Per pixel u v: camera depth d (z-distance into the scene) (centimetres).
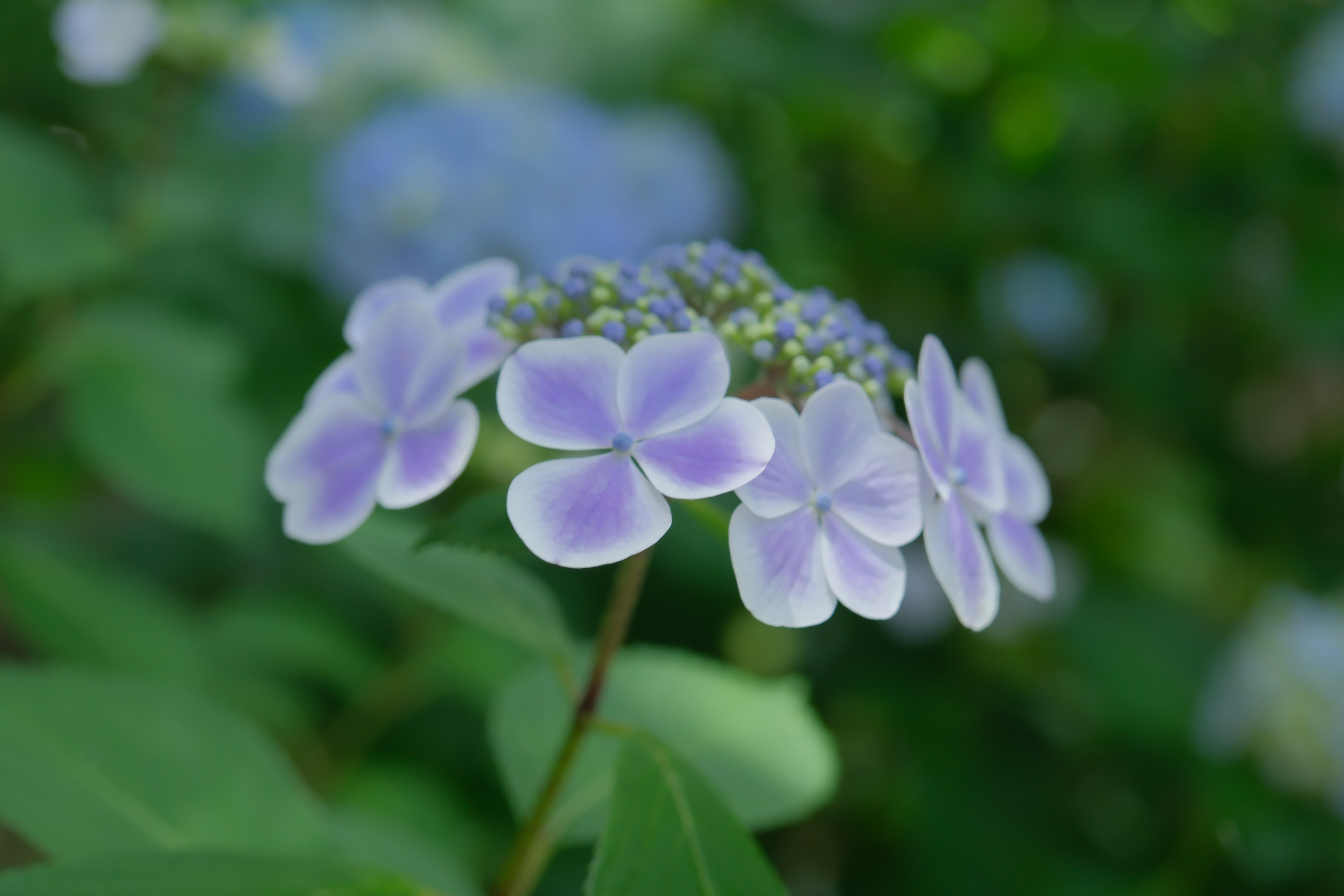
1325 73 79
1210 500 91
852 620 85
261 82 75
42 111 80
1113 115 88
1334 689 72
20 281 63
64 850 42
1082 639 80
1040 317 90
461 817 72
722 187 82
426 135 74
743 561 38
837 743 87
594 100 92
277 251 78
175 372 67
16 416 72
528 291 42
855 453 39
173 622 67
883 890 83
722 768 48
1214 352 89
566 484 38
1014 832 78
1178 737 76
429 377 41
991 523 42
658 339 39
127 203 75
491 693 74
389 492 40
